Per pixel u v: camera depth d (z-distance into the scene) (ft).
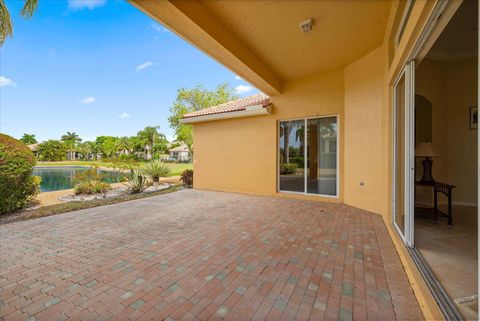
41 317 6.76
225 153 29.86
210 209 20.36
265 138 26.11
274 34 15.19
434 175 18.95
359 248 11.32
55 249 11.82
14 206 20.43
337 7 12.40
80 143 183.93
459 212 16.20
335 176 22.20
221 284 8.34
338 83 21.31
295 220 16.31
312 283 8.30
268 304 7.17
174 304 7.26
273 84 22.09
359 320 6.41
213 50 14.79
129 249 11.70
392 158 13.47
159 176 41.37
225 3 12.14
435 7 6.17
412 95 9.75
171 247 11.89
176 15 11.24
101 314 6.85
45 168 101.14
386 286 8.04
